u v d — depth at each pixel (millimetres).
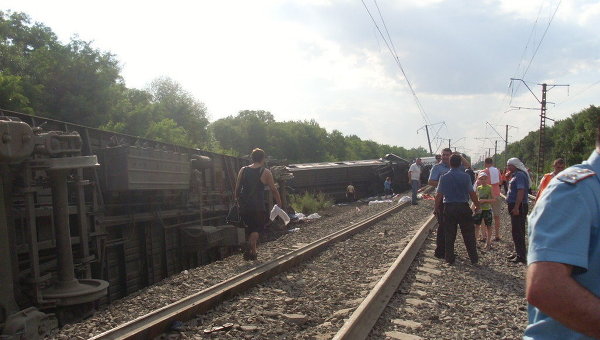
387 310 6492
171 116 63938
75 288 6605
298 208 28984
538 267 1858
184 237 12531
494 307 7094
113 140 9727
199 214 14078
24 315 5602
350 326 5137
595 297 1790
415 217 20188
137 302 7438
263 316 6340
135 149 9305
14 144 5523
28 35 42188
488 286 8453
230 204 17062
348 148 129375
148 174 9867
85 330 5984
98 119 39094
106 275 9039
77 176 7250
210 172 15680
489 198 12094
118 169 9023
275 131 100312
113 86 43781
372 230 16078
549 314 1833
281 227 20281
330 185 40656
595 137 2039
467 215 10195
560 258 1819
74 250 7848
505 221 19156
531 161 98312
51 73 37312
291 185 36906
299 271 9445
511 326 6164
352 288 7941
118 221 9375
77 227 8055
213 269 9867
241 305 6766
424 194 34031
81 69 38594
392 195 40594
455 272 9406
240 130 96938
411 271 9156
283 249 12320
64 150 6516
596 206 1883
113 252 9523
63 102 37125
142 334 5191
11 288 5727
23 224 7059
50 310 6461
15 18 42281
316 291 7855
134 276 10320
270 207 20156
